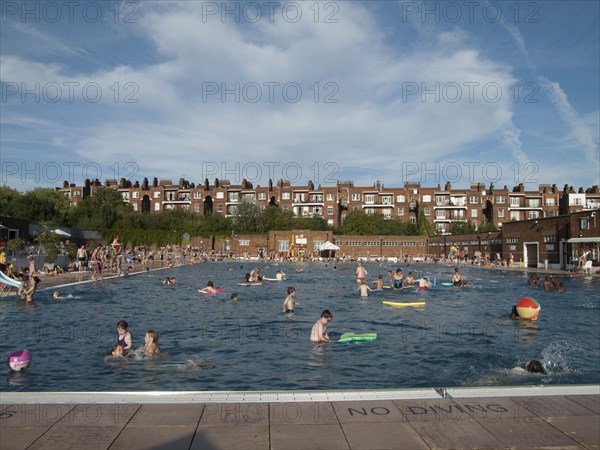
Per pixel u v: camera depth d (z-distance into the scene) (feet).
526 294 88.94
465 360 37.60
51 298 74.54
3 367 34.12
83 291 85.15
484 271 166.09
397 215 346.33
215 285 103.86
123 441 16.62
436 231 321.32
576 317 60.70
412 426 18.08
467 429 17.83
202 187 359.05
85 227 268.21
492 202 338.34
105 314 59.93
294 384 30.99
